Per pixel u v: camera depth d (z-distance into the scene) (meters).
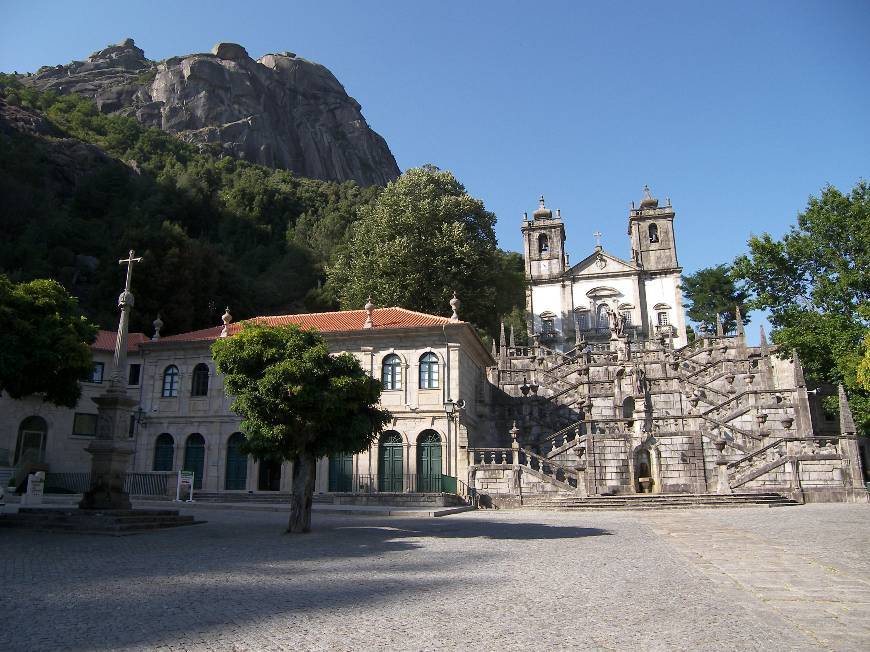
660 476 30.50
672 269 77.50
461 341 34.47
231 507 26.28
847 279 37.12
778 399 34.72
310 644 6.12
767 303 40.28
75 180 80.25
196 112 133.12
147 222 71.81
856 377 31.44
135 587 9.05
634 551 12.91
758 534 15.39
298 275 79.31
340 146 163.12
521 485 29.23
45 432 40.69
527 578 9.80
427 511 23.83
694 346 54.53
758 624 6.89
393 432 33.44
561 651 5.90
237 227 88.50
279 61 167.88
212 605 7.85
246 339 17.08
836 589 8.79
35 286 20.55
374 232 52.50
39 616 7.26
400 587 9.08
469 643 6.16
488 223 55.28
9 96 92.00
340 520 21.33
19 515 17.73
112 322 53.22
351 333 34.69
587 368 41.16
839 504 25.89
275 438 16.34
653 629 6.68
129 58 159.62
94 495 18.02
